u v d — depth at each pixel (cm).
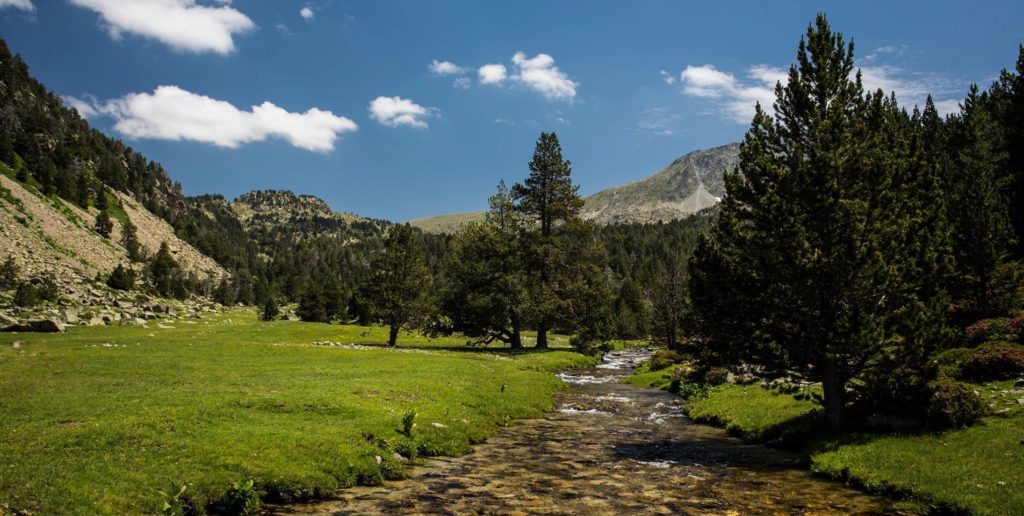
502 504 1392
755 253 2183
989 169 3809
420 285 6706
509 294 6425
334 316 13112
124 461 1339
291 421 1903
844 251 1955
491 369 4047
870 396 2089
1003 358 2436
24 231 14450
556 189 6906
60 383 2381
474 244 6706
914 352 1914
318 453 1605
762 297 2162
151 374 2794
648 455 2012
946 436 1809
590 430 2520
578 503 1412
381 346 6244
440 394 2719
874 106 2350
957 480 1466
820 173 1984
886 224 1978
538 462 1878
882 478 1569
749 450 2116
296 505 1356
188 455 1438
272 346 4859
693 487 1585
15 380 2447
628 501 1439
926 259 2030
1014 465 1507
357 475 1578
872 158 2066
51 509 1065
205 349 4347
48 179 19712
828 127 2044
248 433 1673
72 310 8606
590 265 6688
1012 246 4100
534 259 6688
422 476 1664
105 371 2838
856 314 1917
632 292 12494
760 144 2297
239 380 2684
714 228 2719
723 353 2362
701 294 2439
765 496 1502
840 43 2223
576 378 4812
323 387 2548
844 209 1986
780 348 2164
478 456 1958
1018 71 5519
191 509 1234
